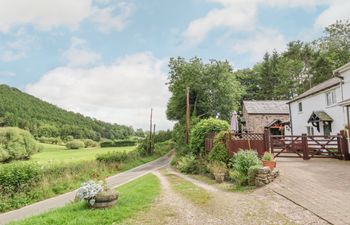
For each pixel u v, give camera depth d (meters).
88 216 7.43
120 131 155.12
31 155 51.38
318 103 25.95
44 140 98.31
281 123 37.81
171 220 7.10
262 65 71.81
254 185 11.30
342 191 8.69
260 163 12.55
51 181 20.16
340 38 48.12
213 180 15.80
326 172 12.01
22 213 13.91
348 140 16.84
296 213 7.05
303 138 17.19
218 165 15.76
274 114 41.22
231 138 16.67
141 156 46.03
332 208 7.12
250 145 16.50
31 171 18.48
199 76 47.91
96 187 8.43
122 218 7.32
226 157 16.55
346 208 7.02
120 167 32.41
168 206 8.60
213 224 6.67
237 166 12.48
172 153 58.03
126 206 8.45
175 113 51.84
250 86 71.06
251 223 6.59
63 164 24.30
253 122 41.19
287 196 8.75
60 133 122.50
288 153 19.31
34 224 7.23
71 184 21.41
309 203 7.73
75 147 82.81
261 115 41.28
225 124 23.12
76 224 6.77
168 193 11.23
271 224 6.41
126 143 85.00
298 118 30.39
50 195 18.53
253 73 73.56
